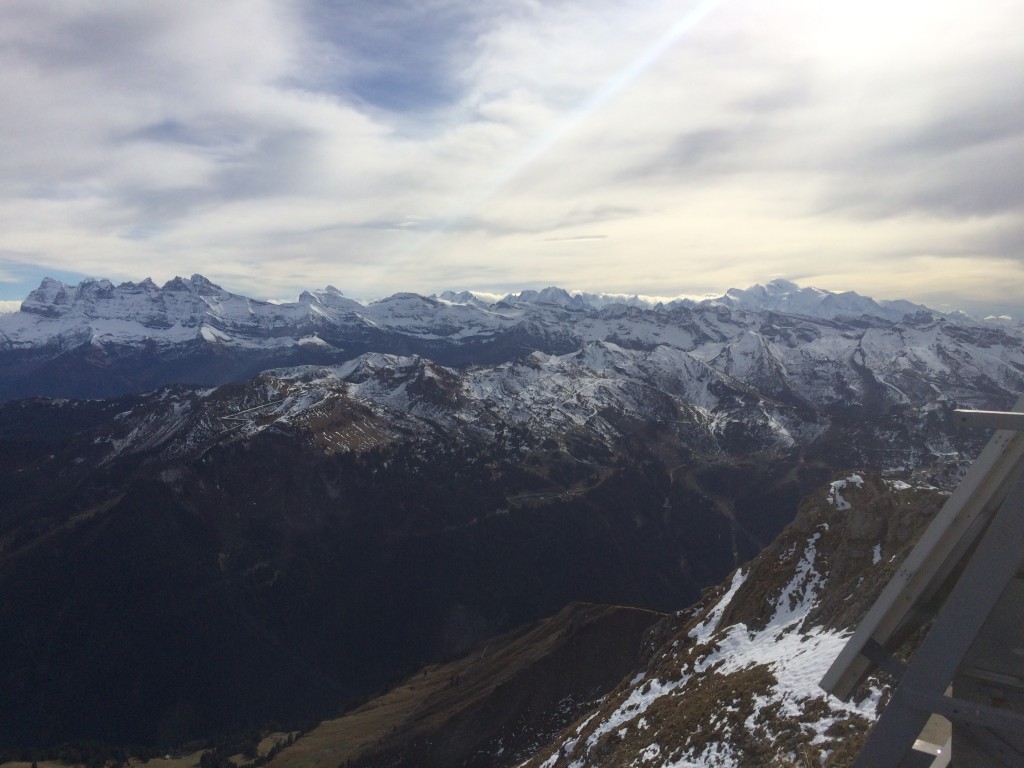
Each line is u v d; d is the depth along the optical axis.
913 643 26.45
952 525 6.77
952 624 6.34
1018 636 6.33
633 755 37.94
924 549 6.88
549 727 102.19
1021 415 6.16
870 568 45.62
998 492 6.62
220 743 183.25
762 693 33.72
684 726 36.19
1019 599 6.33
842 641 36.47
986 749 6.26
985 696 6.37
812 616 45.66
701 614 66.12
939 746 7.05
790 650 41.31
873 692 26.84
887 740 6.51
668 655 60.06
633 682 61.59
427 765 103.12
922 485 53.78
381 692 178.75
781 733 28.48
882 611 6.98
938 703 6.26
